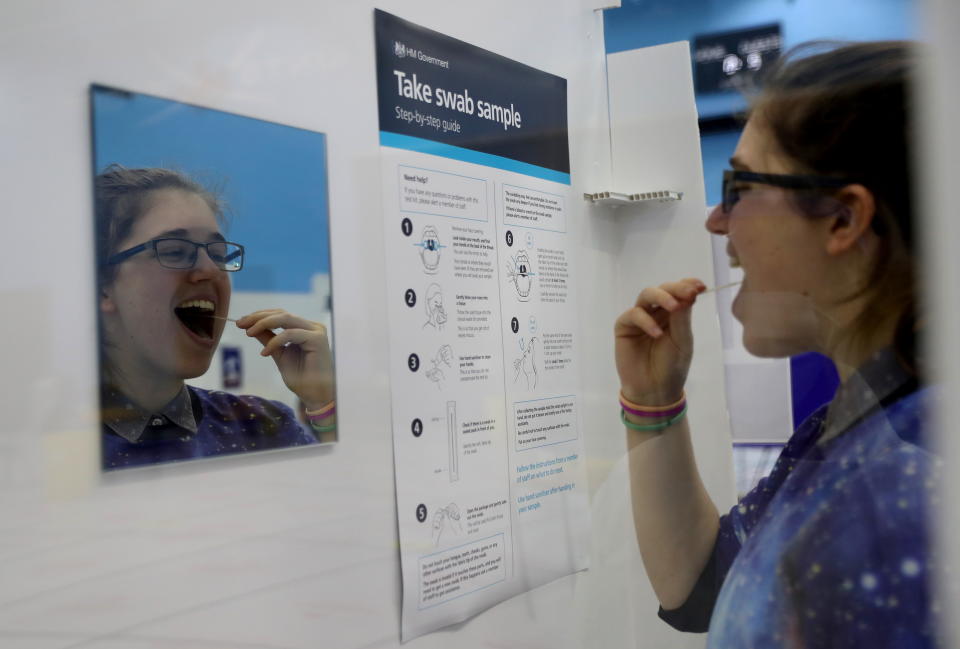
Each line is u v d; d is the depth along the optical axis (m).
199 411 1.43
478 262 2.08
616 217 2.53
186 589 1.41
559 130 2.38
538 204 2.29
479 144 2.10
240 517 1.49
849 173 2.01
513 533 2.16
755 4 2.17
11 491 1.19
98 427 1.29
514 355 2.19
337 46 1.71
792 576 2.16
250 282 1.51
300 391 1.60
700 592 2.35
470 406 2.04
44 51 1.24
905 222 1.97
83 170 1.27
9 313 1.19
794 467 2.17
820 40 2.05
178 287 1.39
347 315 1.71
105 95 1.30
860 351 2.04
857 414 2.06
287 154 1.58
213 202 1.44
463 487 2.01
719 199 2.30
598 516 2.44
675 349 2.38
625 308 2.48
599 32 2.52
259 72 1.54
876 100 1.97
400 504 1.83
